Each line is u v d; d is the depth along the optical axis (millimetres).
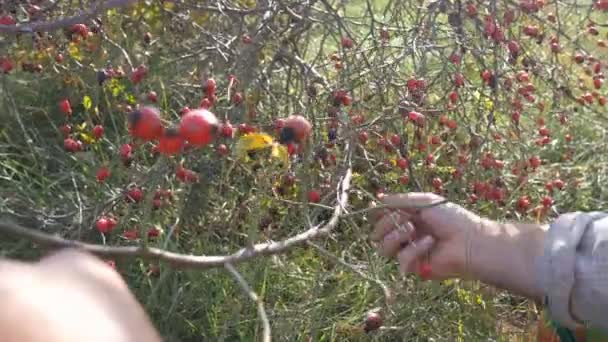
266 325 1063
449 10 2105
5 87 2127
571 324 1112
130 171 2000
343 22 2287
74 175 2125
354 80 2053
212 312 1849
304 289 1931
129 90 2400
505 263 1256
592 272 1059
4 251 1908
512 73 2344
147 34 2348
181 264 1261
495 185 2041
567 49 2988
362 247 1955
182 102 2359
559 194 2398
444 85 2139
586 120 2713
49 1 2182
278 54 2195
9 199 1947
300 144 1303
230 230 1957
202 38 2379
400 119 2025
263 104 2217
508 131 2316
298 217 1965
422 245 1347
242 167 1978
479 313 1854
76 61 2174
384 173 2049
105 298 386
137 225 1878
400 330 1856
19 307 338
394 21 2219
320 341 1838
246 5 2613
